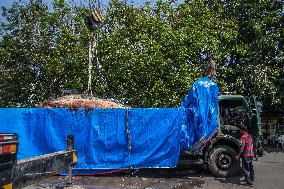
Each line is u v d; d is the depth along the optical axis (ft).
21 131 34.91
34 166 15.71
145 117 35.37
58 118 35.17
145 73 50.19
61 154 19.38
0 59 60.80
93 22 48.06
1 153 11.76
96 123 35.27
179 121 35.37
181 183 32.60
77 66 54.34
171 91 50.88
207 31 56.90
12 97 60.85
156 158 35.14
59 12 61.72
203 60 56.44
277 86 62.69
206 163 35.99
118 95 52.01
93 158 34.86
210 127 35.27
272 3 66.49
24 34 60.80
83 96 40.50
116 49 51.55
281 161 46.62
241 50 61.41
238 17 66.59
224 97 38.32
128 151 35.19
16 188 13.89
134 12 55.31
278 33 63.41
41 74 59.82
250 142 32.45
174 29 56.08
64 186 26.05
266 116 74.18
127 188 30.07
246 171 32.14
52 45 60.23
